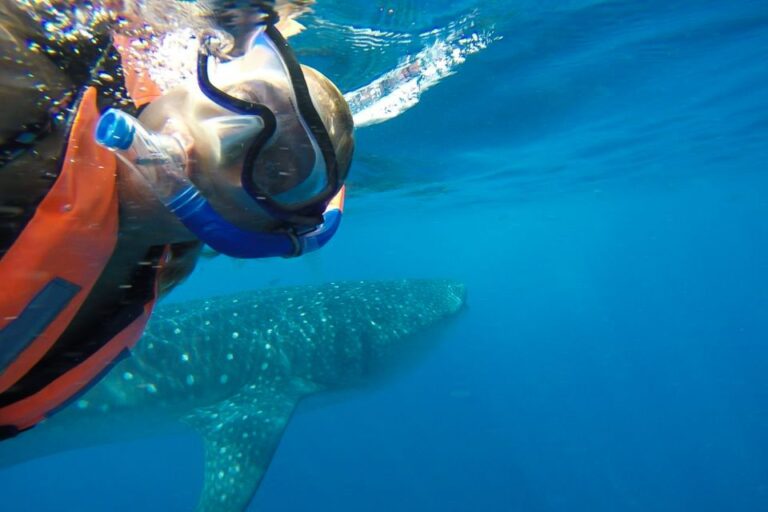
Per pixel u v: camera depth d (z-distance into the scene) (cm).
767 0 810
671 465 3053
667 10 806
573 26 820
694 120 1540
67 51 117
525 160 1839
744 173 3036
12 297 108
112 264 131
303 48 697
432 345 1190
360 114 1031
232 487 647
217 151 109
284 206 120
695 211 5344
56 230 109
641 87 1167
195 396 816
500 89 1059
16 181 108
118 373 774
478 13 709
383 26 682
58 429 776
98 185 113
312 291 1038
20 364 119
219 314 878
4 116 107
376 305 1057
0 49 107
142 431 847
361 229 3531
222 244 117
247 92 117
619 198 3588
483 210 3372
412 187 2091
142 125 104
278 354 891
